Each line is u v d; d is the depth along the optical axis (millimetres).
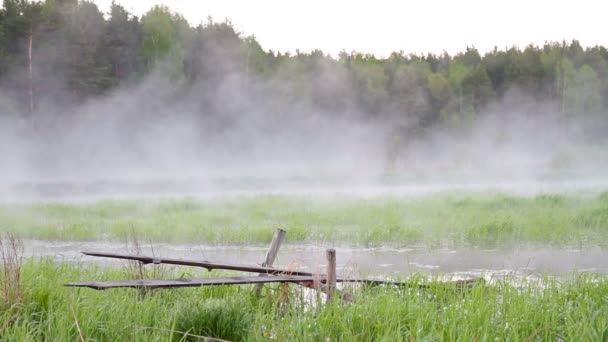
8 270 8094
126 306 7895
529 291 8969
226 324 7402
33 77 62250
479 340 6867
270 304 9039
